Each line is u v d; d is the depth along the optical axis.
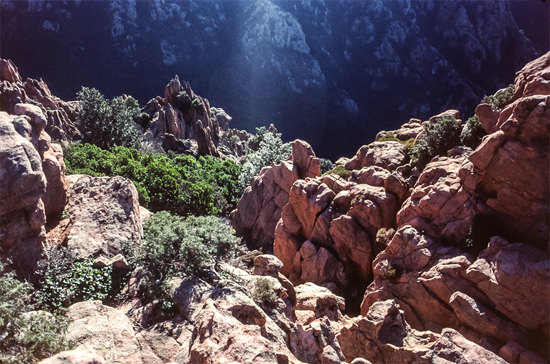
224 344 8.70
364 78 185.50
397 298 19.80
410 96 175.38
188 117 75.75
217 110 110.06
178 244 14.65
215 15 187.38
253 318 11.57
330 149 169.62
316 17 195.00
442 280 17.89
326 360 11.51
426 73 177.00
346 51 190.38
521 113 18.17
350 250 25.06
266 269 16.69
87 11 152.75
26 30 139.38
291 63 178.12
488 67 172.62
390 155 30.97
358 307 23.84
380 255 21.69
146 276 13.76
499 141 18.64
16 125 13.63
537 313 15.24
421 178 23.66
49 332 8.99
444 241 20.22
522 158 17.91
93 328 10.54
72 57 145.00
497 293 16.06
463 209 20.06
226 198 45.75
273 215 35.28
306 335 12.68
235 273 15.42
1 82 41.59
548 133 17.31
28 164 12.17
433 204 21.08
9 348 8.16
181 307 12.23
